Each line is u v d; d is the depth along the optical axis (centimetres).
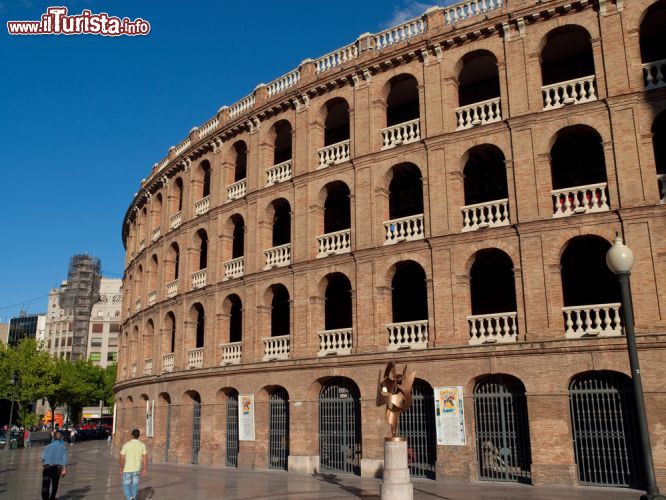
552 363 2356
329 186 3228
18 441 6406
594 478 2309
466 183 3169
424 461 2627
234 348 3447
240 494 2223
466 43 2850
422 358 2623
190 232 4016
